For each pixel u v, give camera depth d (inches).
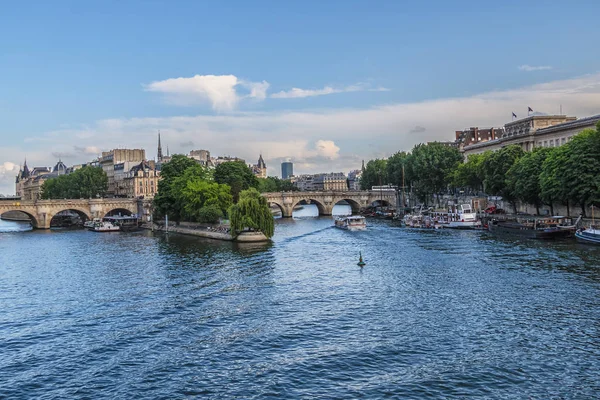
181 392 1440.7
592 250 3257.9
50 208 6993.1
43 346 1847.9
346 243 4224.9
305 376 1517.0
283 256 3597.4
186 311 2223.2
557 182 4055.1
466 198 6628.9
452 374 1498.5
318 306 2230.6
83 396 1437.0
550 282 2455.7
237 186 6673.2
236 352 1720.0
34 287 2824.8
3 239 5580.7
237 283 2723.9
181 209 5915.4
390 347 1716.3
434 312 2076.8
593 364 1540.4
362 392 1406.3
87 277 3053.6
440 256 3321.9
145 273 3100.4
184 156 6692.9
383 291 2448.3
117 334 1947.6
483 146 7726.4
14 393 1470.2
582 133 4308.6
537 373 1492.4
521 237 4050.2
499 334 1800.0
